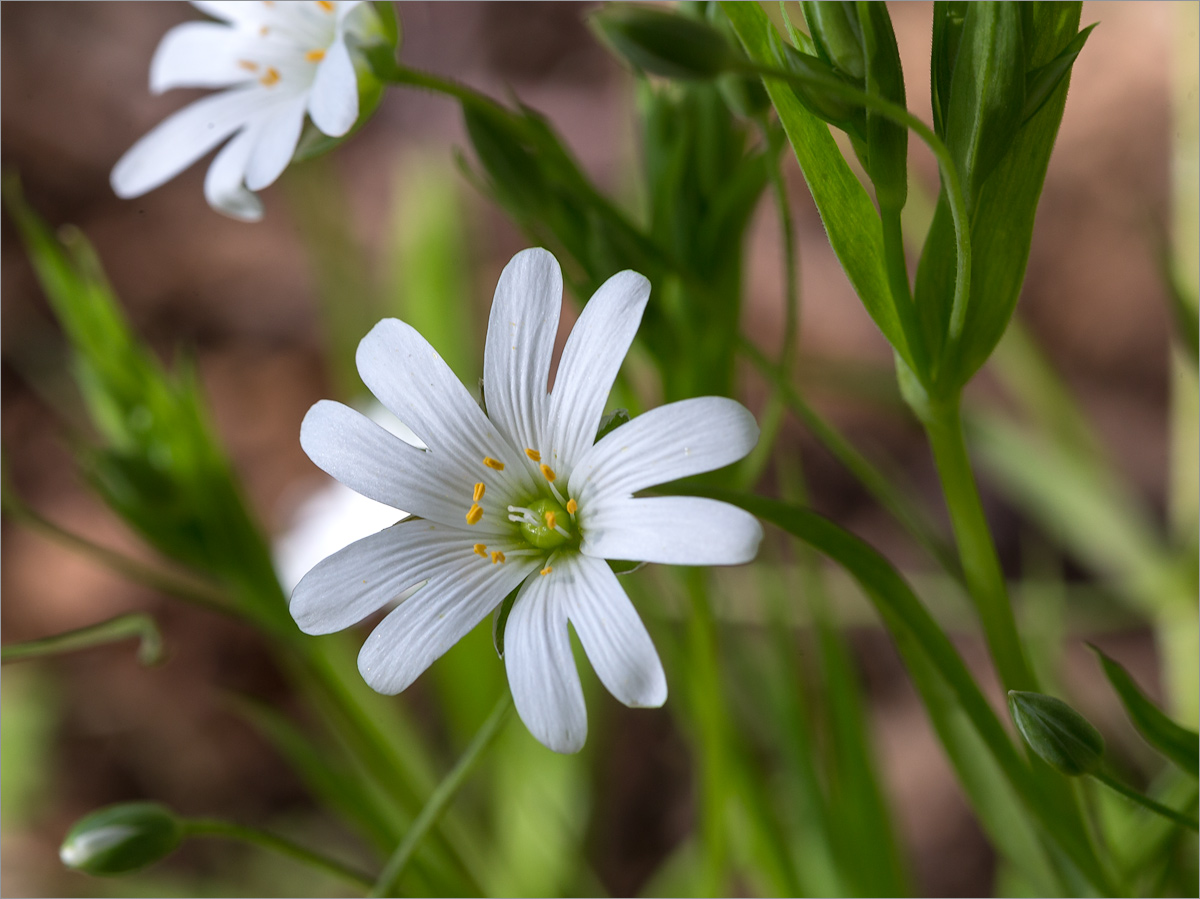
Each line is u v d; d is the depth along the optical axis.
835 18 0.12
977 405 0.22
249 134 0.14
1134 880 0.13
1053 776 0.13
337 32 0.13
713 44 0.11
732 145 0.14
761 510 0.12
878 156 0.12
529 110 0.14
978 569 0.13
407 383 0.13
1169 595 0.18
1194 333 0.14
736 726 0.17
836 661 0.16
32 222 0.15
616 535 0.12
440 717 0.24
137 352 0.16
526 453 0.13
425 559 0.13
